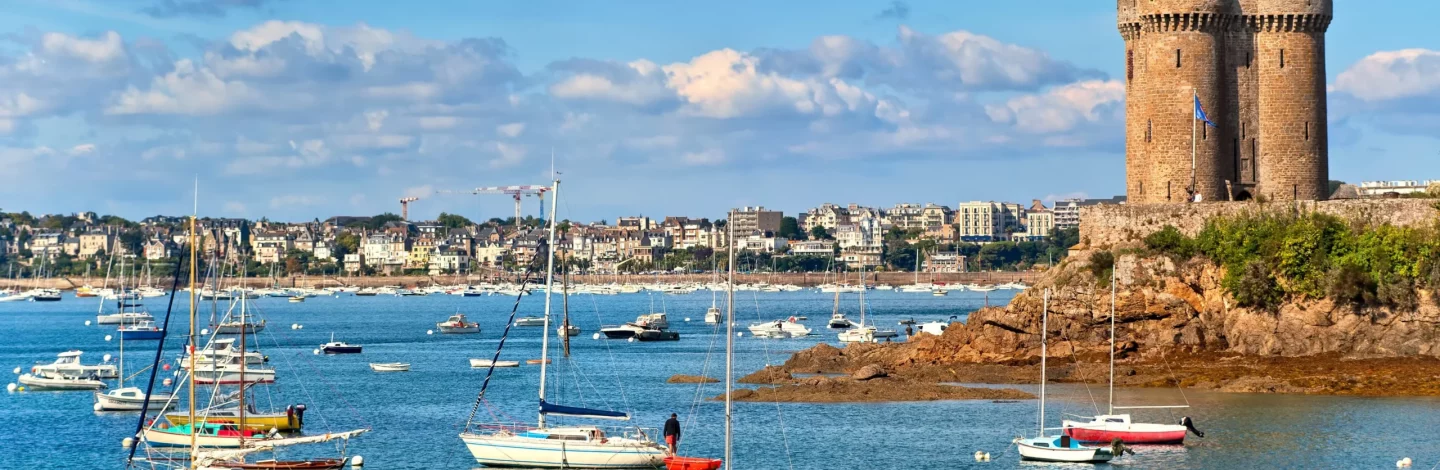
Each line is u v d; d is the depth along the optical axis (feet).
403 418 401.49
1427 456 296.92
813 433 344.90
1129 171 456.45
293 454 328.70
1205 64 442.50
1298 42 445.37
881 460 310.24
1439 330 394.73
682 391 456.45
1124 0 456.45
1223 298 422.41
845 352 487.20
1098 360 425.28
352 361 625.41
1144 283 427.33
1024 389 403.95
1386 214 418.72
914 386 407.44
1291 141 445.78
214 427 338.34
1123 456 303.89
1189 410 354.74
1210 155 443.73
